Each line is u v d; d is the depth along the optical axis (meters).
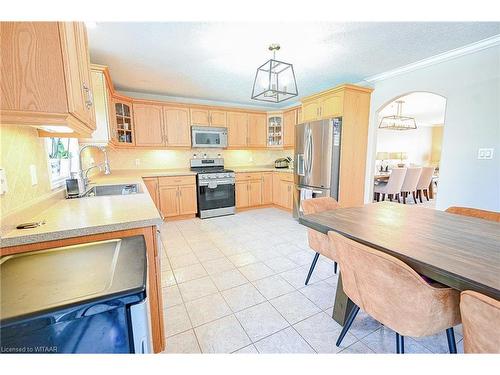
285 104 5.22
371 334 1.53
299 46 2.41
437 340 1.48
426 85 2.89
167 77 3.32
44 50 0.83
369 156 3.62
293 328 1.58
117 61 2.74
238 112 4.79
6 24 0.79
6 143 1.06
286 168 5.16
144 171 4.28
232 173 4.49
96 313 0.65
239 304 1.84
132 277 0.74
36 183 1.38
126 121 3.86
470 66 2.50
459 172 2.65
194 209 4.25
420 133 9.05
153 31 2.07
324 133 3.47
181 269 2.38
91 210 1.42
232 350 1.41
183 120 4.30
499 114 2.35
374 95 3.50
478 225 1.44
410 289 0.93
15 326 0.57
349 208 1.91
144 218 1.25
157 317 1.36
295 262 2.53
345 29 2.08
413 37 2.26
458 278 0.84
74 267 0.81
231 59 2.71
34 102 0.84
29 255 0.91
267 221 4.08
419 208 1.91
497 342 0.66
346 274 1.19
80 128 1.18
